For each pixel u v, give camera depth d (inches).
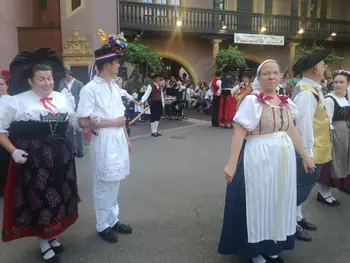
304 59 123.0
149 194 177.2
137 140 331.9
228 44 701.9
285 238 103.7
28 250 121.3
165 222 143.6
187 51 684.1
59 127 109.0
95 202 126.3
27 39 456.8
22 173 104.5
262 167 99.3
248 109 98.0
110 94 121.0
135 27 577.9
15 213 105.5
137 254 117.7
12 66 105.0
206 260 113.6
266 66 100.0
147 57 476.7
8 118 102.4
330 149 133.1
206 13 634.8
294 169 103.7
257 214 100.7
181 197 173.0
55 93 113.2
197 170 221.9
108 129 121.0
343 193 177.9
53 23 475.5
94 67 128.2
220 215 151.1
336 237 130.1
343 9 782.5
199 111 607.5
